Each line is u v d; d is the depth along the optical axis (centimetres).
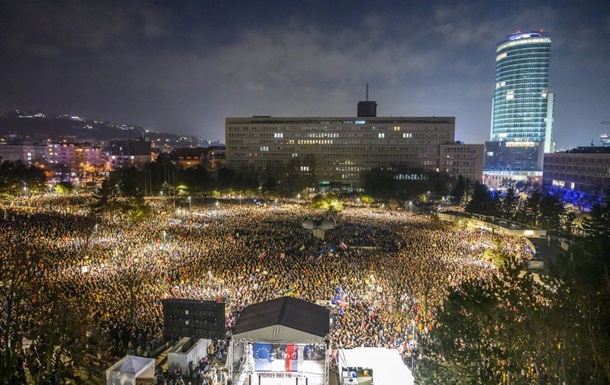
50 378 2186
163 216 9369
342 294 4022
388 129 19350
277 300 2064
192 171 14888
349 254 5950
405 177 16312
